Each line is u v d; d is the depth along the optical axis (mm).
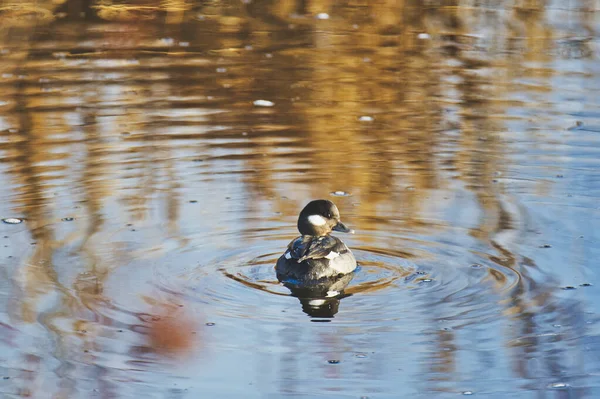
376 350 9688
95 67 21453
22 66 21359
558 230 12750
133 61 22000
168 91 19719
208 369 9344
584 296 10773
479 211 13523
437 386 9023
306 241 11578
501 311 10477
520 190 14352
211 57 22484
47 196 14023
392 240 12562
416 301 10766
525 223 13031
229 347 9727
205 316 10375
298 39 24203
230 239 12586
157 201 13891
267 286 11195
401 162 15727
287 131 17297
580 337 9859
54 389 8898
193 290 11031
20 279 11250
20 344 9758
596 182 14562
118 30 24719
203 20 25953
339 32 24859
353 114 18281
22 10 26156
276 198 14086
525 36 24188
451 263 11789
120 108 18500
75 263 11734
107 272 11492
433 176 15031
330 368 9336
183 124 17641
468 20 25906
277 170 15336
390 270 11633
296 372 9266
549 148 16188
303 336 9969
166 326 10133
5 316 10312
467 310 10492
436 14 26578
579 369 9266
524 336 9922
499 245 12305
